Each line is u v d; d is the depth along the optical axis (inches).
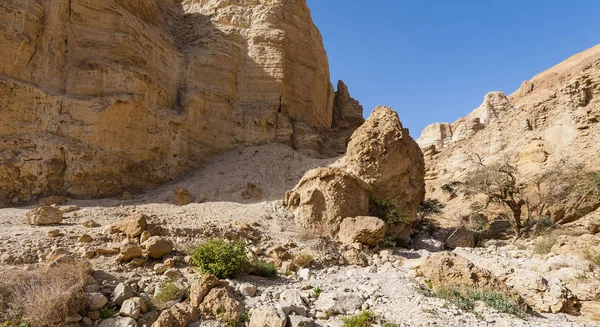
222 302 320.2
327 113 1505.9
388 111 846.5
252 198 813.2
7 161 679.1
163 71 992.9
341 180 703.1
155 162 882.1
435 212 993.5
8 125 700.7
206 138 1037.2
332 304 350.3
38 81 764.0
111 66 838.5
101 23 872.3
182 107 1000.2
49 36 790.5
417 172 908.0
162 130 903.1
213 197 804.0
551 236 656.4
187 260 432.1
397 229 772.6
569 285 420.8
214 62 1116.5
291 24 1310.3
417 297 386.9
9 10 736.3
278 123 1137.4
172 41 1084.5
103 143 788.0
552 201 900.6
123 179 807.1
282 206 762.2
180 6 1280.8
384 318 334.6
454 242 796.6
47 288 293.1
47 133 736.3
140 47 926.4
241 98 1156.5
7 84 702.5
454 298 382.6
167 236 506.9
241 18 1227.2
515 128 1259.8
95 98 799.1
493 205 1061.8
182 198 754.8
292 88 1256.2
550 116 1175.6
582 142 1040.2
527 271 443.2
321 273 482.6
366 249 613.9
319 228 677.3
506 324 331.6
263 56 1185.4
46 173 705.6
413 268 504.1
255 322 303.7
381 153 801.6
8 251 394.9
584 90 1117.7
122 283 329.4
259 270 441.4
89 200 728.3
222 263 406.6
